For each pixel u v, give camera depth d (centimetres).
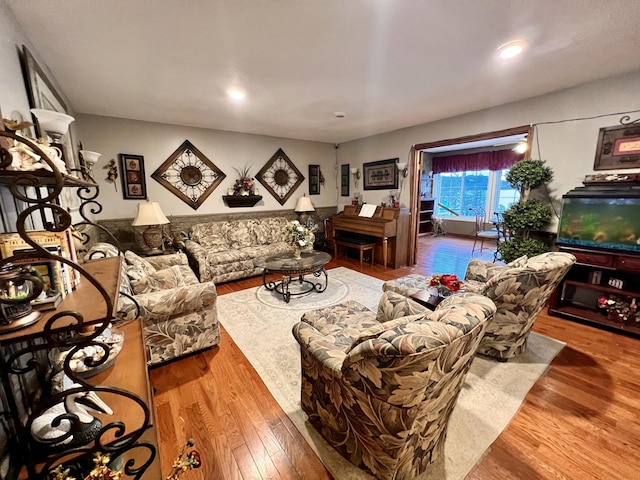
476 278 279
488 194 744
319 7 157
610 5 157
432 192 842
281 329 274
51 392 107
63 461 82
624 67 241
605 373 202
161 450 148
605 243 250
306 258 354
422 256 565
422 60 224
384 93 298
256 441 153
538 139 313
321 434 155
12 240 85
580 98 280
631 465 136
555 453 142
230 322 288
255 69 237
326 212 614
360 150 552
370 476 132
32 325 74
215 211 483
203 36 186
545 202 314
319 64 229
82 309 85
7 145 80
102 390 80
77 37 183
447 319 102
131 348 137
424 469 133
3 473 78
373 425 117
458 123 388
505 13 165
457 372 110
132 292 219
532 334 255
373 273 452
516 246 309
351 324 189
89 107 337
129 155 399
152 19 166
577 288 303
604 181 257
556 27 180
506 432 155
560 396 180
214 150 469
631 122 254
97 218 386
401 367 93
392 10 161
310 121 415
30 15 156
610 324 257
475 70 244
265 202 535
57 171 68
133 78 252
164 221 376
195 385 196
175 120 405
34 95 168
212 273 396
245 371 211
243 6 155
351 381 115
